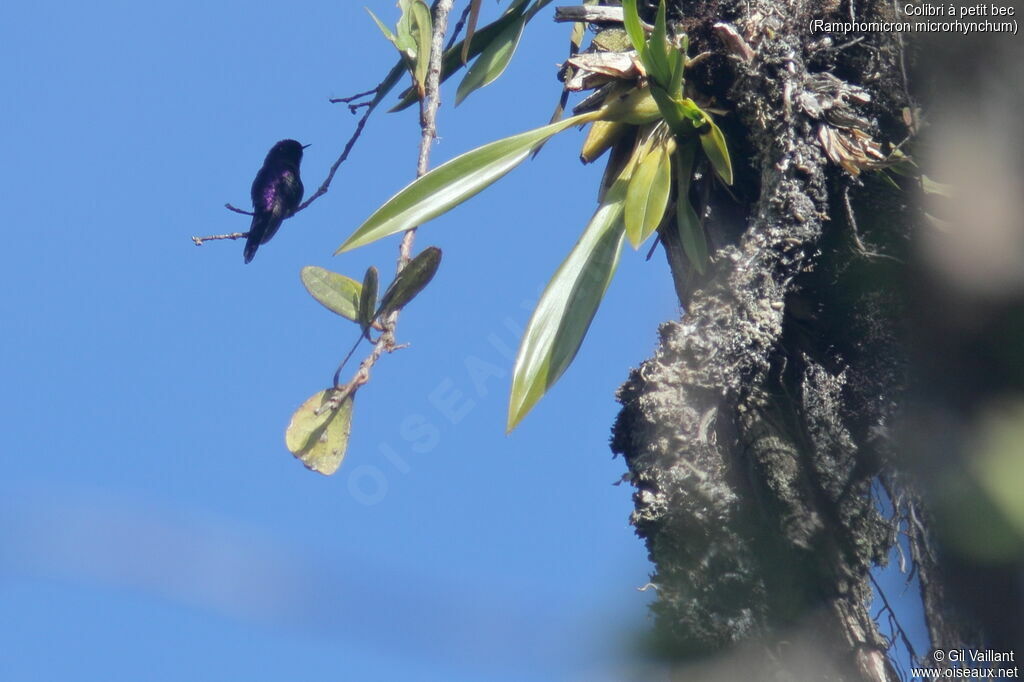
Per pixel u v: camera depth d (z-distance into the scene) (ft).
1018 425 24.72
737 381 25.22
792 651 25.09
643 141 25.63
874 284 25.25
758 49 25.44
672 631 25.08
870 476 25.25
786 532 25.21
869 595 25.18
